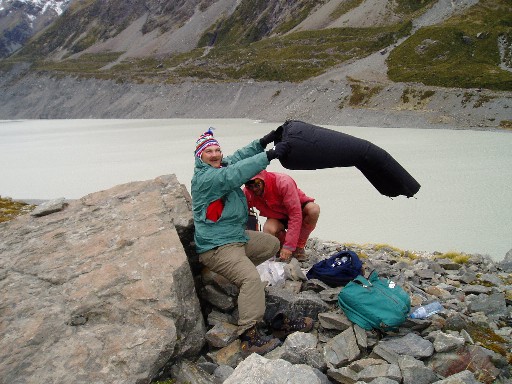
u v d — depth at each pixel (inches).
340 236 710.5
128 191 174.1
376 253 257.6
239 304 123.0
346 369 109.2
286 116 2807.6
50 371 103.3
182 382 109.8
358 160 139.6
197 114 3727.9
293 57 3804.1
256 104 3351.4
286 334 128.6
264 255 139.7
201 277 147.0
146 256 129.7
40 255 139.4
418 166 1226.0
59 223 158.4
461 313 138.1
